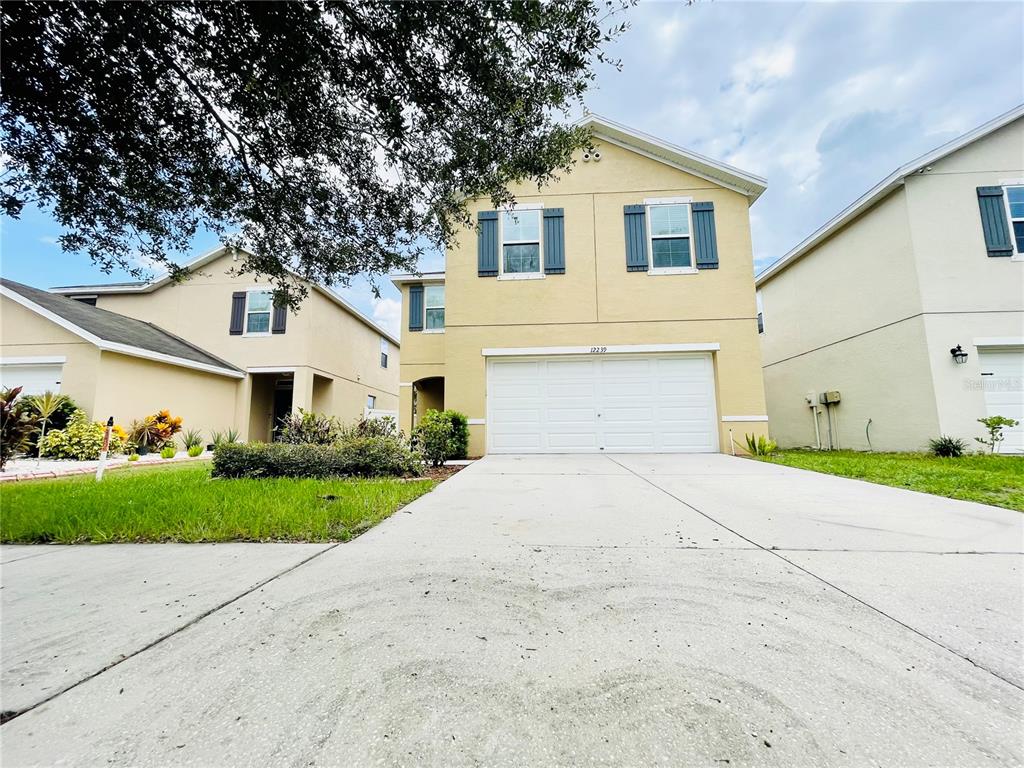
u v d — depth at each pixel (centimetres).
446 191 435
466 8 278
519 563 268
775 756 119
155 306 1491
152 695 148
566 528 345
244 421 1429
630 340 955
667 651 171
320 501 437
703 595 221
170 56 315
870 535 321
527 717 136
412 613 204
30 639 186
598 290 970
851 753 120
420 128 371
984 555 277
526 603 214
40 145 346
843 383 1123
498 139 367
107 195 383
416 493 490
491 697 145
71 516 380
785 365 1378
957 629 186
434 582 240
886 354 992
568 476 607
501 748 124
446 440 813
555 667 161
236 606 215
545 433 956
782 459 797
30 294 1109
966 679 153
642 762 118
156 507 411
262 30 294
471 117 352
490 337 973
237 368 1434
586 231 987
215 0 281
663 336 950
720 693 146
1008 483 515
